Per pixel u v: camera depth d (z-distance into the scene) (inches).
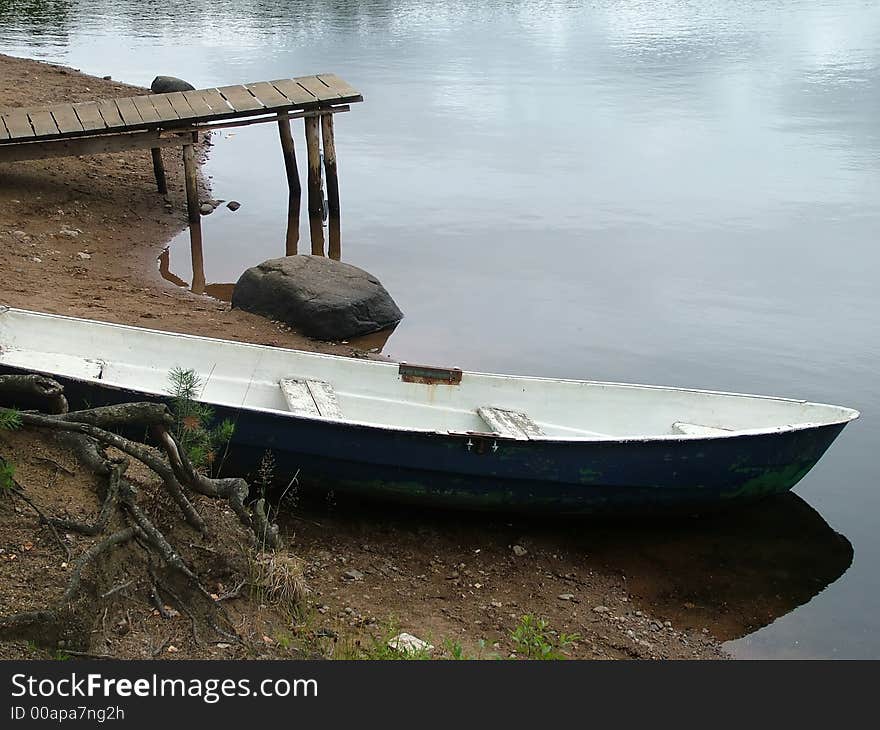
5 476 200.1
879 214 581.0
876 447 346.9
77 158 602.9
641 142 721.6
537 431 296.8
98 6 1294.3
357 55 1005.8
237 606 214.5
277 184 626.2
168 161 642.2
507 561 270.8
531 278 489.7
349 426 265.3
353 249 522.9
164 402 260.2
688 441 273.9
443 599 249.8
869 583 274.8
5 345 307.4
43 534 197.6
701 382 396.5
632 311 455.2
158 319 404.8
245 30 1132.5
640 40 1136.2
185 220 550.0
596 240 539.5
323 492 282.8
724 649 244.8
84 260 468.1
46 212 516.4
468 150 694.5
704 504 292.0
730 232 552.7
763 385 394.6
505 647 231.3
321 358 313.9
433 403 314.2
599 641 240.8
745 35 1176.2
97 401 265.1
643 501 285.7
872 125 768.3
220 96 556.1
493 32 1174.3
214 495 222.1
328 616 228.2
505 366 402.0
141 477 231.1
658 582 269.6
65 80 782.5
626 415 313.3
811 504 312.3
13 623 180.1
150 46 1013.2
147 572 205.0
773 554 285.6
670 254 521.7
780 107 826.8
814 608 263.4
